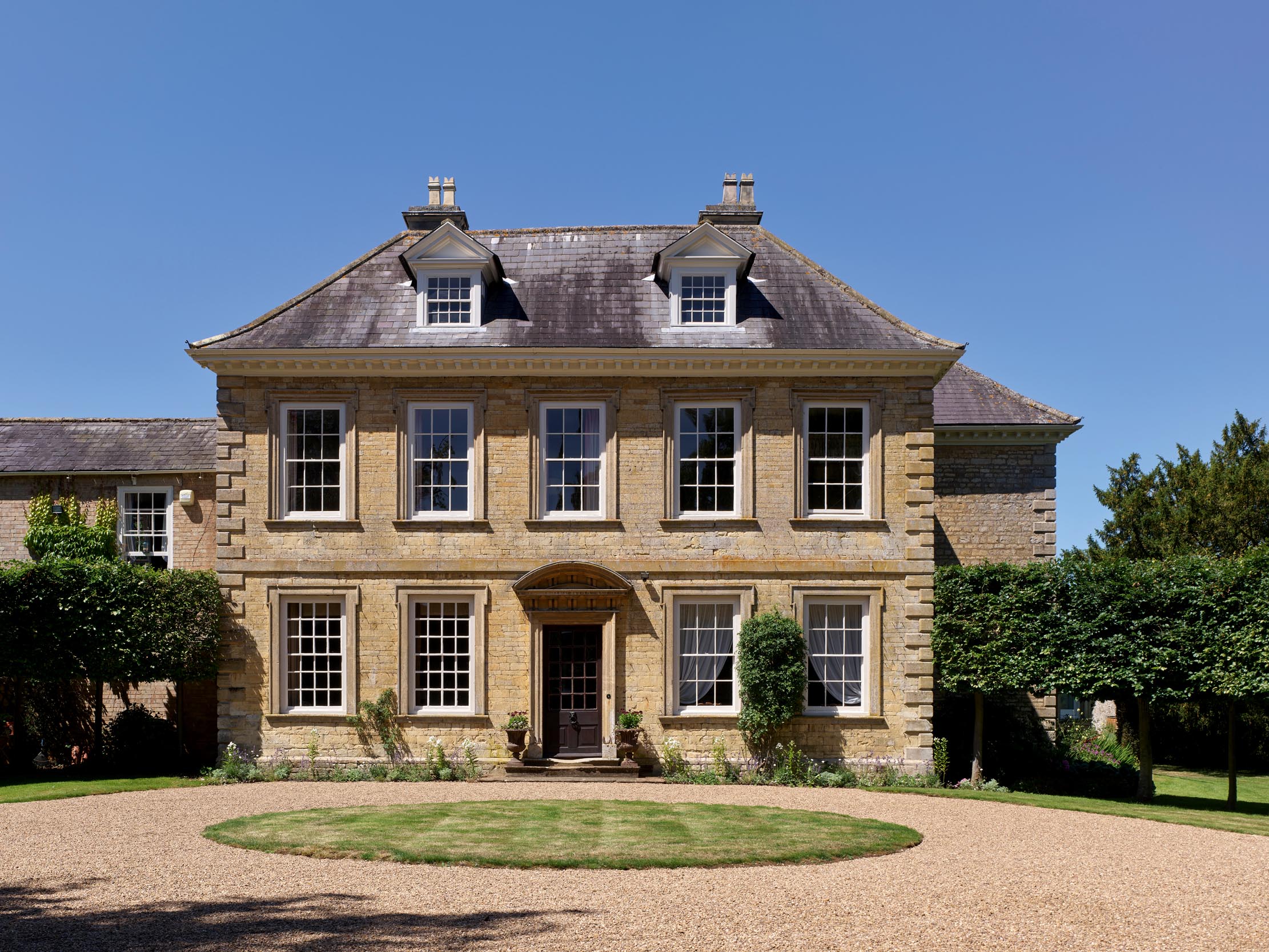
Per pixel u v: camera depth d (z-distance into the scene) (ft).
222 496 65.26
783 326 67.31
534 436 65.62
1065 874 36.06
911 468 65.26
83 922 28.50
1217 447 115.96
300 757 64.08
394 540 65.26
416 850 37.52
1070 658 61.52
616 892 32.07
